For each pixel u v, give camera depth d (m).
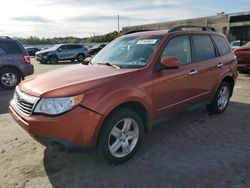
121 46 4.99
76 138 3.40
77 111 3.36
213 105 5.90
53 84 3.67
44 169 3.87
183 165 3.90
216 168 3.81
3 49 10.06
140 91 3.96
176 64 4.21
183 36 4.97
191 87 4.97
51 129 3.33
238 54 11.73
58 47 24.95
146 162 4.00
